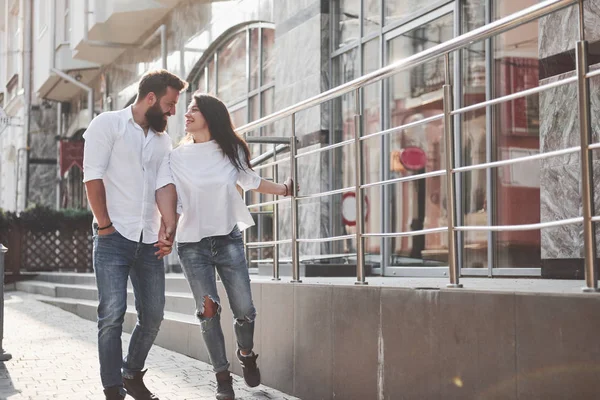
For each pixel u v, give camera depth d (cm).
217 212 519
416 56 437
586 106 331
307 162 1013
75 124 2623
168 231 496
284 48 1092
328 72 999
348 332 487
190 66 1559
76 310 1212
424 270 809
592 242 329
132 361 512
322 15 1000
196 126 526
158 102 502
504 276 693
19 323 1082
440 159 809
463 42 397
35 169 2786
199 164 520
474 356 379
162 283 509
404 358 432
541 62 630
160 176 510
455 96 769
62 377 632
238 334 548
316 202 985
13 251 1938
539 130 641
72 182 2680
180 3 1617
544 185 623
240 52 1343
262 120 629
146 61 1881
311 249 996
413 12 847
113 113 496
